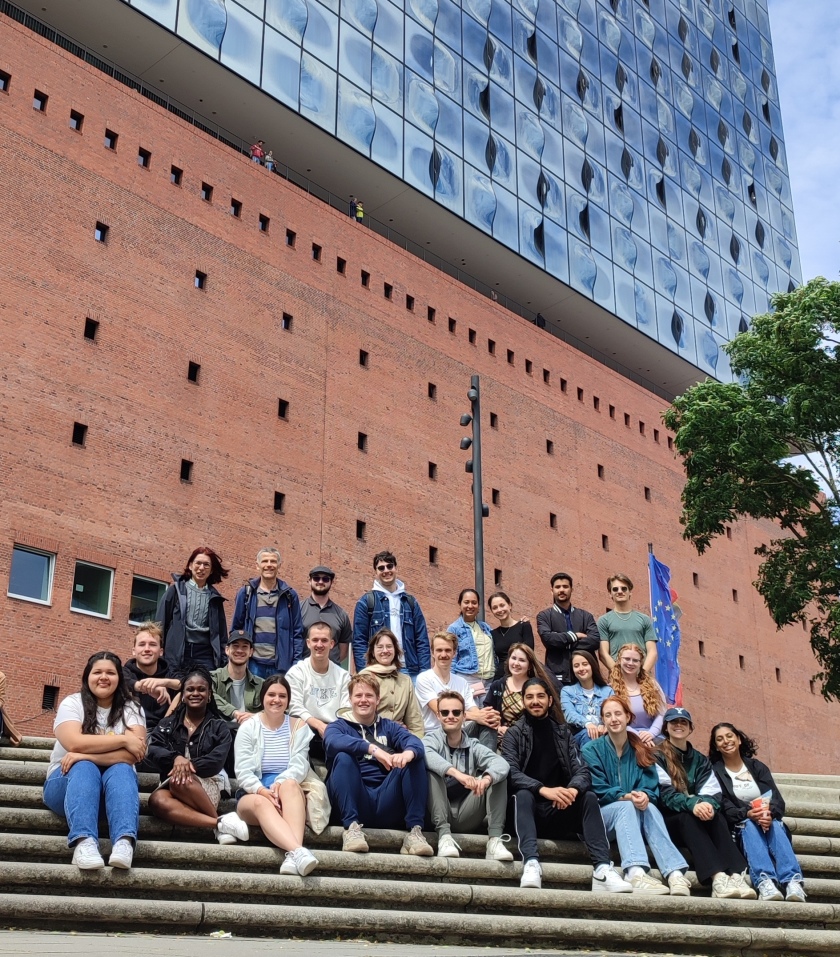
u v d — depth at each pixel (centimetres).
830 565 2505
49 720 2356
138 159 2909
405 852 934
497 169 4316
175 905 749
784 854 1055
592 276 4638
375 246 3625
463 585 3559
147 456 2706
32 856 812
